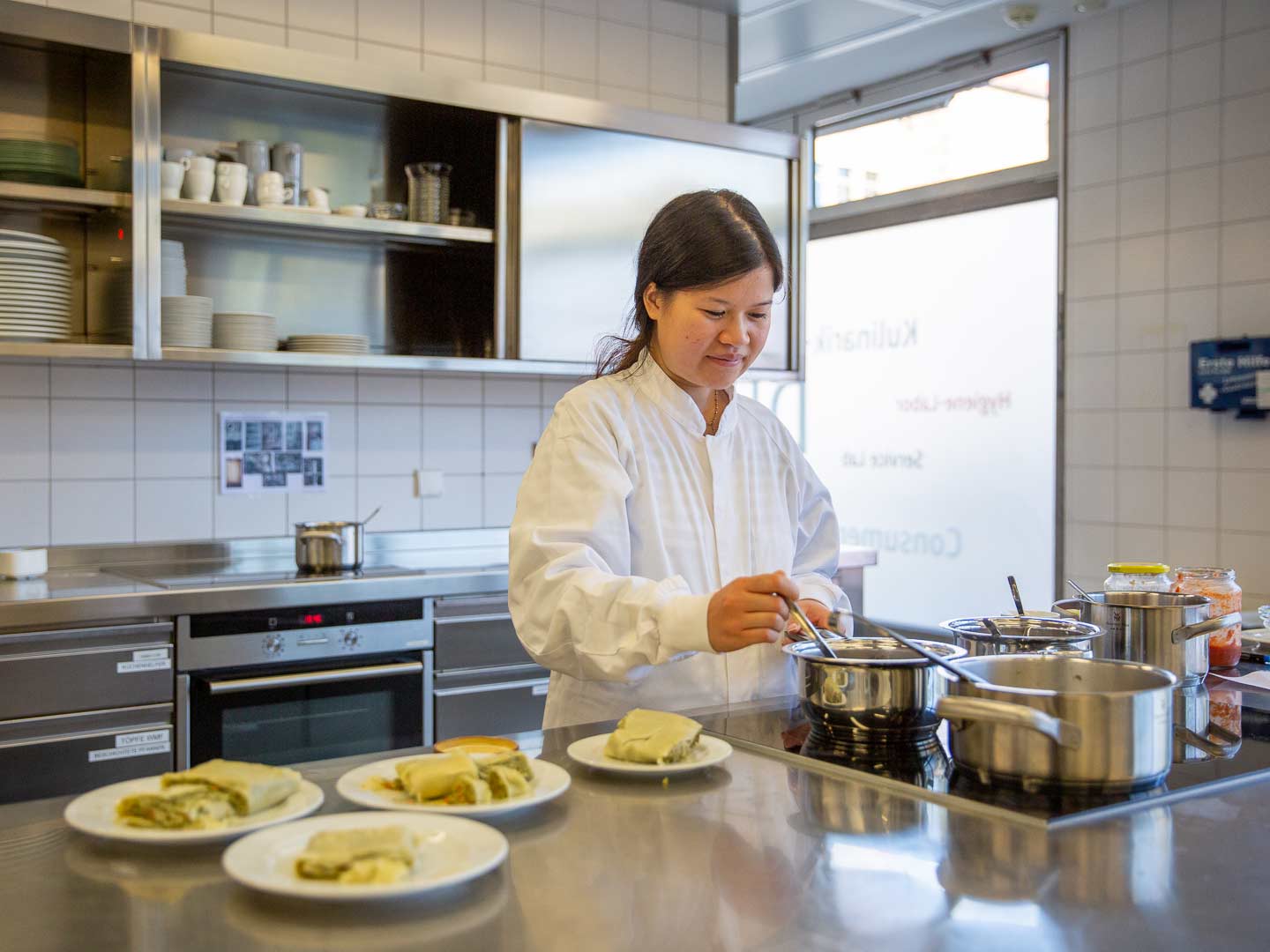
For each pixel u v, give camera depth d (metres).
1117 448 3.87
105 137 2.84
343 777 1.00
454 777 0.93
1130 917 0.72
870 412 4.92
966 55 4.28
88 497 3.02
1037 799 0.96
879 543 4.89
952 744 1.04
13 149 2.66
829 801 0.97
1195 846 0.85
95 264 2.90
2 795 2.31
